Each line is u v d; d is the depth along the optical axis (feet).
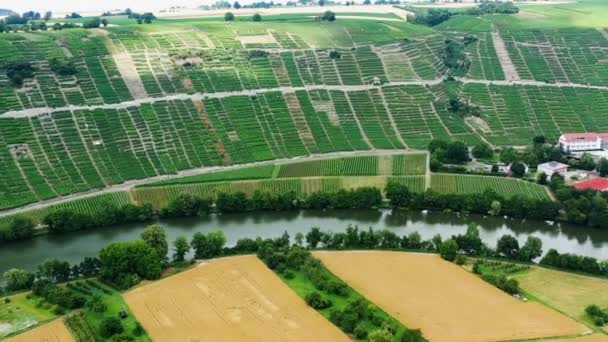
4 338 626.23
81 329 635.25
